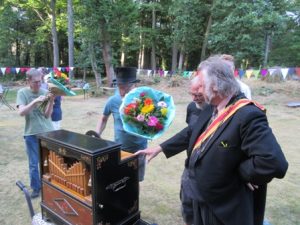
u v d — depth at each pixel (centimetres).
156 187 375
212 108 172
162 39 2530
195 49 2342
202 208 167
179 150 216
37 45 2639
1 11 2364
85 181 202
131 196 220
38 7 2327
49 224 236
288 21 1583
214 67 152
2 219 296
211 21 1950
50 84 300
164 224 290
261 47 1422
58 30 2420
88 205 197
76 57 1888
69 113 898
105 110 284
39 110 321
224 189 152
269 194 357
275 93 1179
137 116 234
